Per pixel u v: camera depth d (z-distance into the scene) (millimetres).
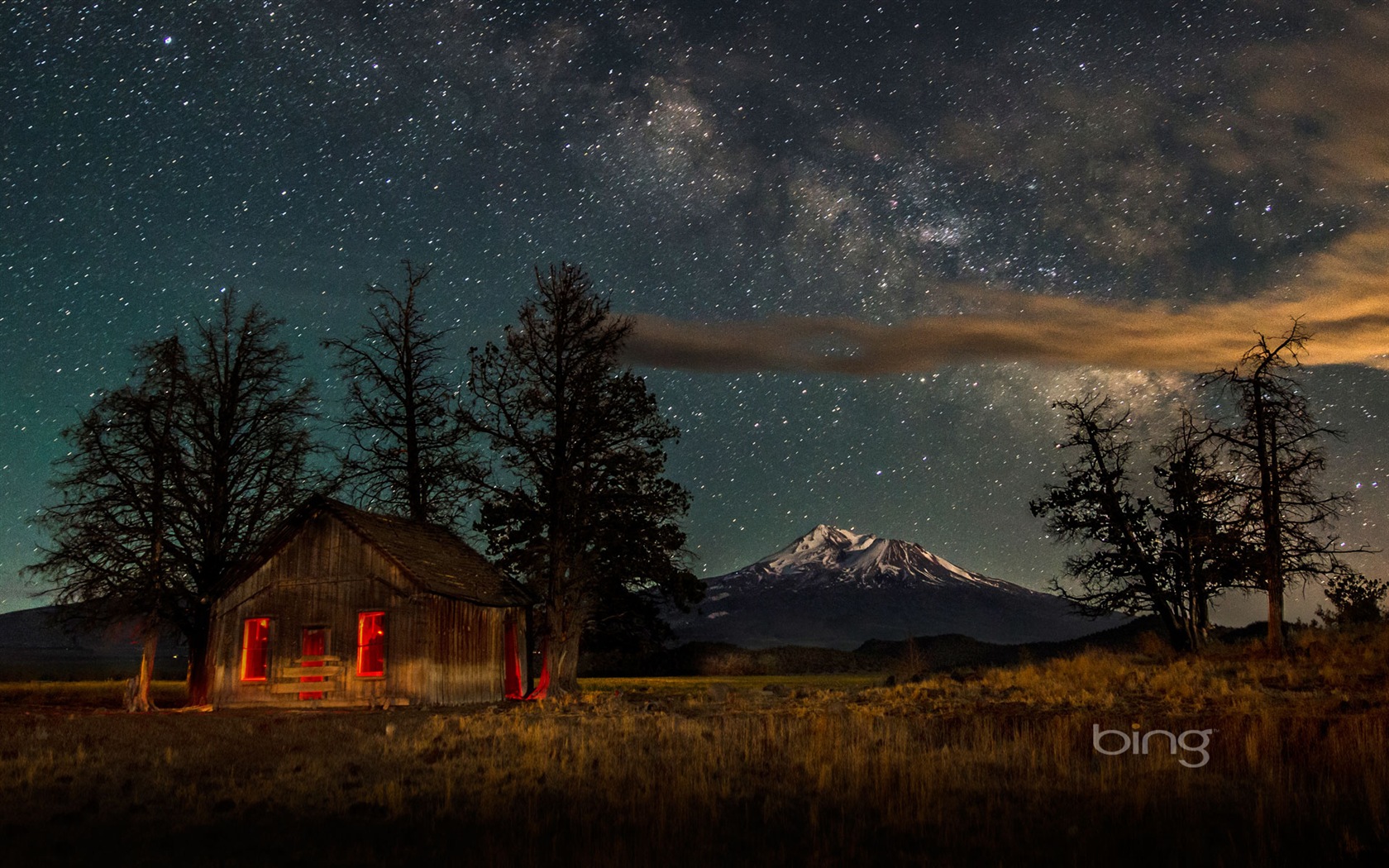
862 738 14047
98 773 12844
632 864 7812
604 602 42938
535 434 35625
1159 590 41031
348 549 31688
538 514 36375
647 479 37906
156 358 32406
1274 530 33812
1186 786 10547
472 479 36531
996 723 17562
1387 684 22219
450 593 31562
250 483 33812
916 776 11078
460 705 30219
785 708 23062
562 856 8148
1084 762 12312
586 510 36094
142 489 31312
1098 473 43094
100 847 8547
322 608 31516
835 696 26828
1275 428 33969
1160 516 41969
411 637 30438
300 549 32250
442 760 13656
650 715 21000
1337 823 9086
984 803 10289
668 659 68250
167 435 31969
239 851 8422
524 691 37438
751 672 66312
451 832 9094
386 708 28766
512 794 10828
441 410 38562
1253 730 14008
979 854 8266
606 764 12555
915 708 21531
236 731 19234
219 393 33562
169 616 31625
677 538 41781
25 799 10867
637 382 37094
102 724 21375
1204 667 29156
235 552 33344
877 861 8109
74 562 30047
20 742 16562
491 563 38656
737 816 9938
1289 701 19812
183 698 39062
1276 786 10523
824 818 9734
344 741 16812
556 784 11430
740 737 15375
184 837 8977
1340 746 12328
